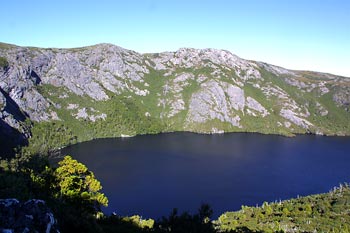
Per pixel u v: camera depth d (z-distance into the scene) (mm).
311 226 157000
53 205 45844
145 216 172875
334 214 179625
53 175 71688
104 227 58281
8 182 51781
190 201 198625
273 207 189875
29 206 33188
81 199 65312
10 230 28703
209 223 44906
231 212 177000
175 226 44406
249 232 125125
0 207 31531
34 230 30734
